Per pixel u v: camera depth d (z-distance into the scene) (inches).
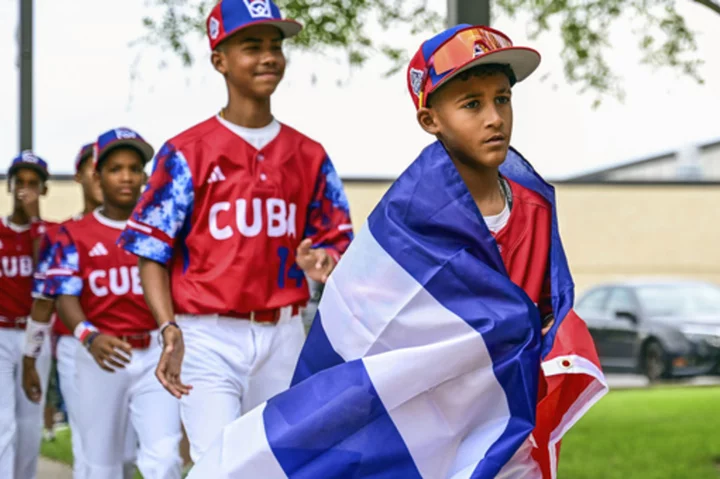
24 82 425.4
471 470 156.2
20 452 354.9
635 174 1328.7
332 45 469.7
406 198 163.9
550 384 166.4
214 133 230.7
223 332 227.9
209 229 228.2
